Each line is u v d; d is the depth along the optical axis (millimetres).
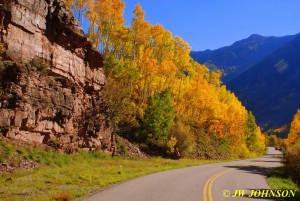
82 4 48875
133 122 46219
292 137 55344
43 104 24031
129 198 12219
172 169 27594
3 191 12602
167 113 47562
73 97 28469
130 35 56000
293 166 27188
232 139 70000
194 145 54094
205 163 39562
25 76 22594
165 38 66062
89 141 30688
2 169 17406
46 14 26375
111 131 35312
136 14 55062
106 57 44469
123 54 60594
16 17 23172
